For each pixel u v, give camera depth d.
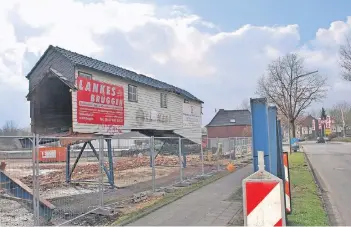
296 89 50.88
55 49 17.14
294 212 7.89
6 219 8.33
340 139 85.25
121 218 8.05
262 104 5.99
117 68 21.14
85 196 11.05
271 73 78.69
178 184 13.61
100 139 9.56
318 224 6.96
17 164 8.19
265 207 4.54
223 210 8.61
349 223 7.84
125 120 19.17
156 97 23.08
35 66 18.53
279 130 7.23
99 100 17.06
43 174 11.20
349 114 112.50
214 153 23.16
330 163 24.33
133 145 14.95
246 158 28.48
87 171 13.72
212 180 14.36
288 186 7.48
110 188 12.91
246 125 80.12
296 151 37.19
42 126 18.14
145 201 10.41
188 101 28.97
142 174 15.12
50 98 18.14
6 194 8.74
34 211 7.23
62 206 9.41
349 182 14.58
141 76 23.72
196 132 30.48
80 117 15.80
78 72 16.11
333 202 10.32
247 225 4.58
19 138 7.92
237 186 12.64
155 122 22.67
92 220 8.31
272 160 6.66
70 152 13.77
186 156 21.59
